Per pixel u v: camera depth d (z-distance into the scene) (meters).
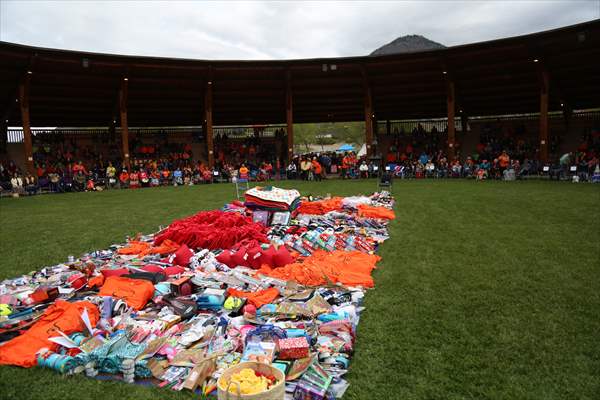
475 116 40.69
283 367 4.45
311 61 31.28
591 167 24.41
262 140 42.28
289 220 11.90
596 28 24.45
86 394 4.26
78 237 11.65
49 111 33.66
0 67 26.31
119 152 36.72
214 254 8.87
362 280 7.18
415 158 36.47
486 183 24.80
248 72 32.50
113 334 5.30
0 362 4.81
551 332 5.34
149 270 7.62
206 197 20.84
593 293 6.57
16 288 7.21
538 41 26.50
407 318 5.85
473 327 5.53
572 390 4.16
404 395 4.12
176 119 39.81
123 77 30.48
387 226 12.04
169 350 4.92
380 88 34.81
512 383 4.29
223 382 3.85
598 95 32.81
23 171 31.41
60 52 26.33
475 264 8.20
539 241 9.77
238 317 5.81
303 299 6.44
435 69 31.77
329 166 34.75
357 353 4.93
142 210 16.70
